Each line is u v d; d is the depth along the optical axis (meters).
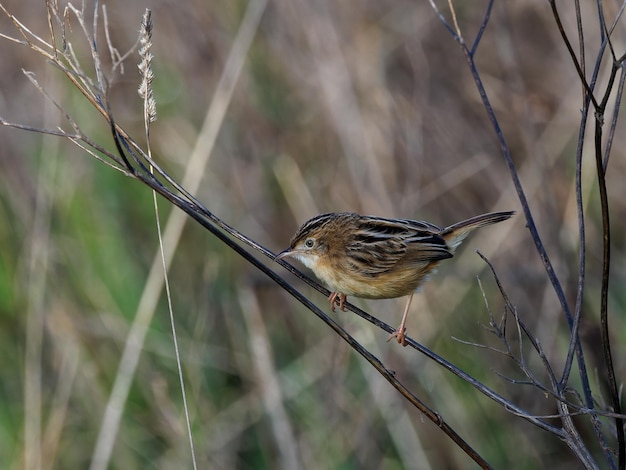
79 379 11.63
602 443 6.88
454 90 14.42
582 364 7.02
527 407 11.81
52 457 10.83
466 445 7.07
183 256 12.77
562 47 13.84
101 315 11.86
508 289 12.72
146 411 11.48
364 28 13.97
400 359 11.98
